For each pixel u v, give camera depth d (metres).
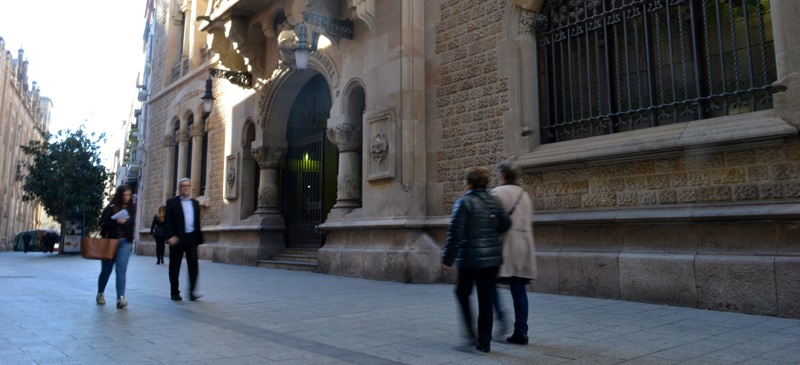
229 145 17.58
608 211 7.97
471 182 4.84
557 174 8.72
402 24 11.05
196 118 20.19
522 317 4.86
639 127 8.11
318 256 12.66
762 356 4.31
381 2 11.62
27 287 9.62
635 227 7.66
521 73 9.40
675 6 7.89
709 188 6.98
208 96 16.19
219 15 15.27
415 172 10.78
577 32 8.88
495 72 9.77
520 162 9.02
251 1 14.31
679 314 6.35
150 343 4.94
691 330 5.41
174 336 5.28
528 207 5.13
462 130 10.27
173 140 22.53
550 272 8.47
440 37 10.88
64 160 26.92
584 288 8.02
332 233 12.43
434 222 10.44
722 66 7.17
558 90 9.29
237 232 16.56
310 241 14.89
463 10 10.47
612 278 7.70
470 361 4.30
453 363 4.24
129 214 7.49
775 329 5.40
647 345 4.75
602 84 8.69
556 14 9.30
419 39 11.17
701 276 6.80
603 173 8.12
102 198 28.31
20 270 14.29
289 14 13.36
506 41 9.59
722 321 5.88
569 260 8.24
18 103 59.81
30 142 27.34
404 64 10.98
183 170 21.06
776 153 6.45
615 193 7.95
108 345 4.84
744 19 7.30
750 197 6.61
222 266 15.12
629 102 8.19
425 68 11.13
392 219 10.80
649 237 7.52
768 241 6.42
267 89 15.56
